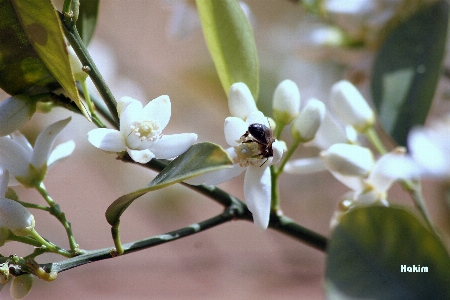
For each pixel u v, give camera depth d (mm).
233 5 451
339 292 416
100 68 591
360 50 536
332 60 578
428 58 493
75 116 549
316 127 447
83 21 465
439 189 530
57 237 674
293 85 450
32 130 528
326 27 545
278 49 615
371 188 454
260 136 428
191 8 555
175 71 643
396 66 496
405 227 420
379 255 419
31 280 417
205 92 603
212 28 453
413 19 499
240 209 453
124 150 426
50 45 415
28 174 437
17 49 422
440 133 475
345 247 422
